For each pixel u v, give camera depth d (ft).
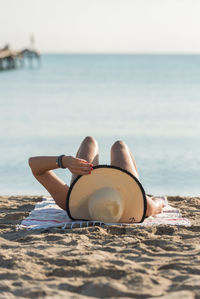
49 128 60.13
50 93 126.31
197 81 184.44
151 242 12.93
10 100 104.47
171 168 36.27
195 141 49.44
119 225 15.21
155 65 438.81
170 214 17.17
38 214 17.21
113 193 15.26
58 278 9.83
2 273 10.09
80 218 15.85
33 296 8.67
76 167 15.03
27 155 41.42
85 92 130.62
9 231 14.88
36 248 12.36
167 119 70.08
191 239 13.43
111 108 87.97
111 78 210.59
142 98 110.83
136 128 60.44
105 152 43.42
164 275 9.95
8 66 268.21
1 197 22.56
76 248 12.25
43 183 16.24
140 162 38.50
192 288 8.95
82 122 67.05
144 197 15.40
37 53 303.27
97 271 10.16
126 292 8.89
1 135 53.31
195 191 29.50
